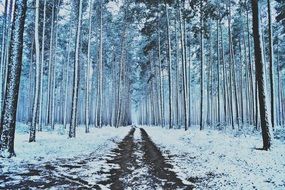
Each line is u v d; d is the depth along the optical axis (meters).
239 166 9.59
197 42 41.50
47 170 8.67
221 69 51.75
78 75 21.48
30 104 40.09
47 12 31.56
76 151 13.27
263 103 13.48
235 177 8.00
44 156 11.34
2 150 10.45
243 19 36.91
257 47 13.99
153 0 33.34
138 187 6.96
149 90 63.75
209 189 6.82
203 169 9.29
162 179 7.86
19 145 14.53
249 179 7.72
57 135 22.83
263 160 10.45
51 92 37.88
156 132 30.58
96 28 40.56
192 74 58.81
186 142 18.56
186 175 8.40
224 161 10.66
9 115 10.61
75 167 9.36
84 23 38.19
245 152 12.45
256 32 14.05
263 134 13.31
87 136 22.41
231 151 12.90
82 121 63.31
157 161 11.02
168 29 34.38
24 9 10.97
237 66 48.88
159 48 39.88
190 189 6.84
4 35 24.42
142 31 38.22
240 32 38.56
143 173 8.66
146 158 11.80
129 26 45.12
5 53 23.97
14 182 7.04
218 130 28.12
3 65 24.86
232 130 26.59
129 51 54.28
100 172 8.68
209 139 18.72
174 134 25.50
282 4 27.12
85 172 8.59
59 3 33.44
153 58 48.59
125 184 7.25
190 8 30.22
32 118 16.98
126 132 31.14
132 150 14.63
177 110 38.25
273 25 37.41
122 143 18.42
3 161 9.62
